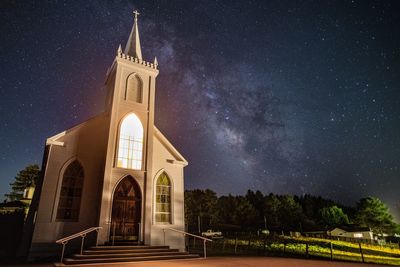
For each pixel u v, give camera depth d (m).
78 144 16.28
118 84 17.75
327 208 71.75
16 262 12.88
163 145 18.92
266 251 21.94
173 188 18.12
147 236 15.30
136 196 16.20
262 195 80.62
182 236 17.27
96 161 16.52
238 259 14.30
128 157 16.73
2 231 16.64
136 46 21.14
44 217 14.28
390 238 55.62
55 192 14.91
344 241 36.19
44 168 16.19
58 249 14.12
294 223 65.19
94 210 15.56
